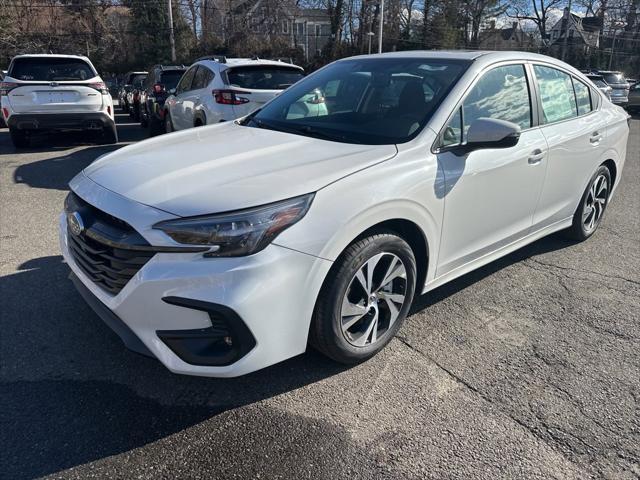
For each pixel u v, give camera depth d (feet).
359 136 10.16
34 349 9.84
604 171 15.65
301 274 7.79
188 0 150.10
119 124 49.26
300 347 8.27
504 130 9.29
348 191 8.26
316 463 7.35
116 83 108.37
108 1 145.38
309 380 9.13
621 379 9.38
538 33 193.98
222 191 7.73
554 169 12.85
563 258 14.97
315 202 7.91
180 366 7.63
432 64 11.39
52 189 21.53
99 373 9.21
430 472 7.25
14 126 29.09
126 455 7.43
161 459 7.36
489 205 11.01
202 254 7.32
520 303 12.15
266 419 8.19
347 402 8.61
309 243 7.79
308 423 8.12
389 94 11.07
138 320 7.68
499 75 11.43
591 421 8.30
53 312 11.16
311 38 168.76
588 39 202.08
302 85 13.21
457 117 10.23
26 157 28.53
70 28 141.38
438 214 9.76
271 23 146.61
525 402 8.71
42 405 8.37
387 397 8.75
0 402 8.41
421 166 9.34
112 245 7.75
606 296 12.62
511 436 7.94
